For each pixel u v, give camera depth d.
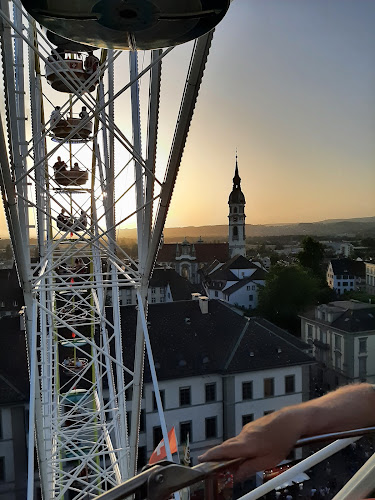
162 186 7.29
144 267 8.75
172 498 1.22
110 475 9.81
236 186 116.44
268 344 30.36
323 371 28.50
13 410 24.73
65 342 13.05
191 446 27.98
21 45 8.15
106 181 10.93
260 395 28.81
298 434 1.30
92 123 10.95
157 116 7.10
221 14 3.14
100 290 12.42
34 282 8.68
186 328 32.16
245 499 1.27
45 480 8.77
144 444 27.22
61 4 3.04
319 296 38.97
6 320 29.81
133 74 8.66
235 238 115.62
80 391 13.71
